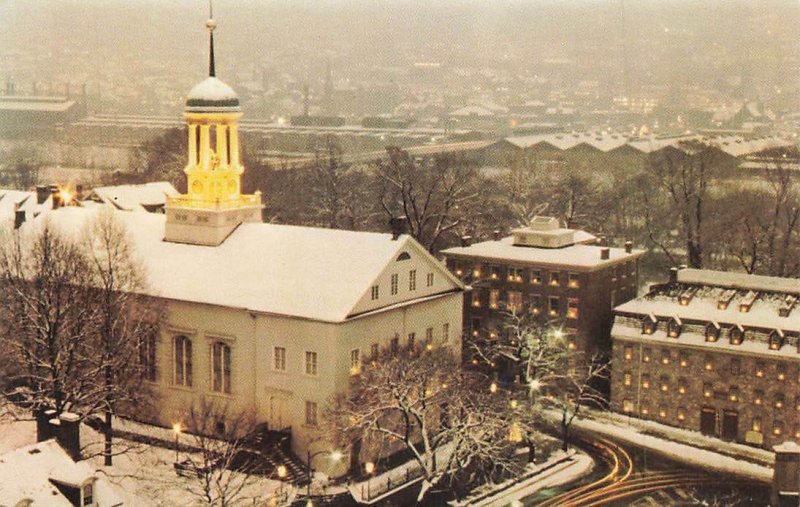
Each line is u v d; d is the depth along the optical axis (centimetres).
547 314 12375
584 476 9669
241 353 9406
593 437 10769
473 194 17862
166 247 10381
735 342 10831
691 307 11406
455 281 10331
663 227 19162
